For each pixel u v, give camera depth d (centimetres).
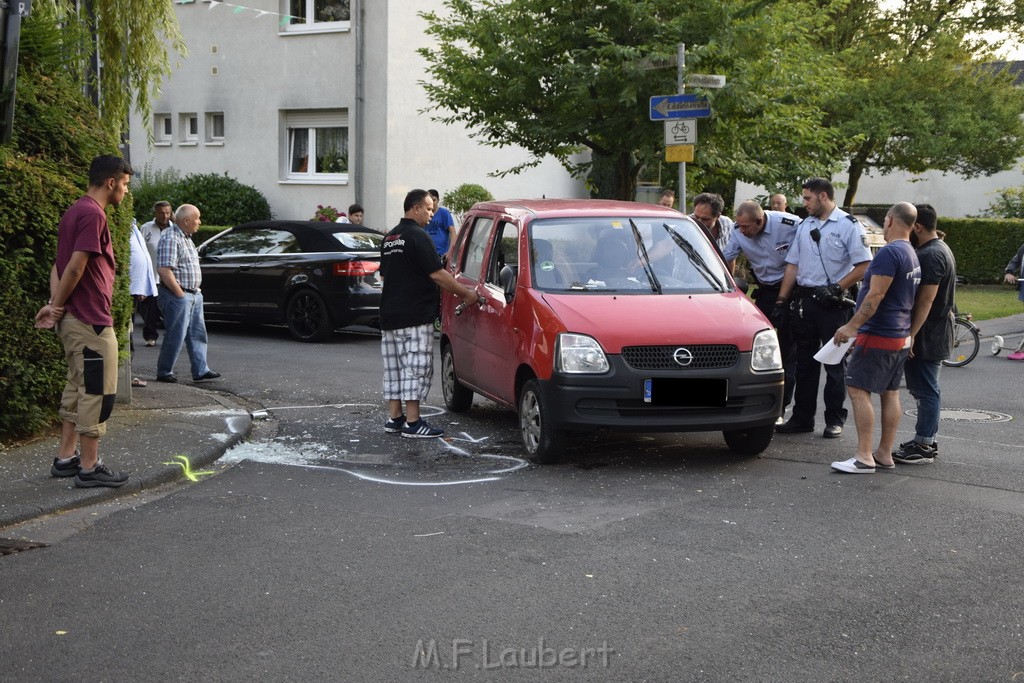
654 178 1972
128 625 460
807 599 495
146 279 1180
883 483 721
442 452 824
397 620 467
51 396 843
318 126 2408
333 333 1706
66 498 654
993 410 1045
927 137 2692
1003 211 3559
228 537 593
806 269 883
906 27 2866
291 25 2384
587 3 1714
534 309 793
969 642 442
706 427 752
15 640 443
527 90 1764
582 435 884
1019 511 649
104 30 1209
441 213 1681
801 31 1805
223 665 418
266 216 2438
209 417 930
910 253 737
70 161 890
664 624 463
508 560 551
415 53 2330
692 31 1664
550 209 893
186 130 2589
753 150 1838
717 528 611
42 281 807
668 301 798
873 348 743
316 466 777
